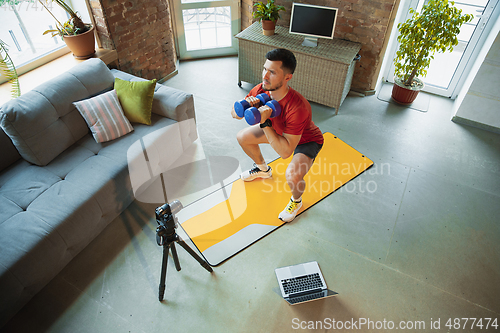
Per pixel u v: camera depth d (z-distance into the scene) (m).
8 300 1.69
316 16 3.06
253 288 1.97
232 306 1.89
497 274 2.06
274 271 2.05
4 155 2.18
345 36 3.36
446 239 2.25
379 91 3.72
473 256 2.15
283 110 1.93
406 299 1.94
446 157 2.88
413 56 3.11
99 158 2.25
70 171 2.18
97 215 2.08
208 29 4.04
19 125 2.04
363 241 2.23
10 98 2.53
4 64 2.31
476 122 3.17
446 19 2.77
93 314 1.85
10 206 1.95
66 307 1.88
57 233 1.85
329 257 2.13
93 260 2.10
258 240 2.21
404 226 2.32
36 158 2.16
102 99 2.40
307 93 3.38
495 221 2.37
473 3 3.03
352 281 2.01
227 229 2.27
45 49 2.92
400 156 2.88
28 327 1.79
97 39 3.08
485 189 2.60
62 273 2.03
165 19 3.47
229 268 2.06
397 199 2.51
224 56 4.27
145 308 1.88
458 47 3.32
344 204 2.46
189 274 2.03
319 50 3.11
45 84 2.27
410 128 3.19
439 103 3.53
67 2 2.95
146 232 2.26
